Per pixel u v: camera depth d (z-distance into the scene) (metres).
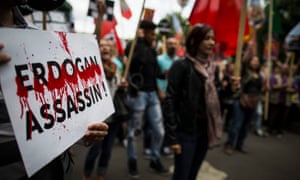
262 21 4.90
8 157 0.97
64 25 2.59
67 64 1.20
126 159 4.24
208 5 3.29
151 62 3.53
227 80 5.87
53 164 1.18
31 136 0.95
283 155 4.89
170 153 4.47
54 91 1.09
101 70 1.52
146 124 4.34
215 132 2.29
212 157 4.58
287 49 6.23
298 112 7.59
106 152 3.16
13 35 0.93
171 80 2.26
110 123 3.04
